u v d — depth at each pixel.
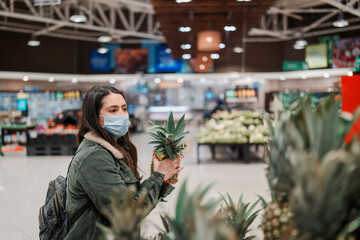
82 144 1.65
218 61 19.16
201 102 21.58
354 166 0.69
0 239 3.65
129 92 21.22
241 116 8.98
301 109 0.89
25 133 11.46
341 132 0.80
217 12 9.65
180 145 1.59
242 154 9.26
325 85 17.45
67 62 19.03
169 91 21.75
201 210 0.68
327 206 0.68
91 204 1.59
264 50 19.05
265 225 0.92
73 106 16.19
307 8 16.34
